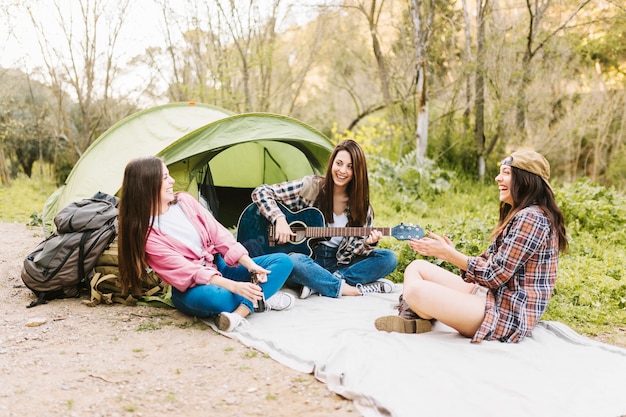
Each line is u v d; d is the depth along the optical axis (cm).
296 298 404
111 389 255
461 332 313
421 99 945
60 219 385
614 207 634
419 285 310
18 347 305
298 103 1464
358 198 402
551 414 232
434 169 944
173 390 255
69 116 1255
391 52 1141
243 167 608
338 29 1266
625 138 1048
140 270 351
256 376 271
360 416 234
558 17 970
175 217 357
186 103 589
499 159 998
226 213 586
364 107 1354
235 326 329
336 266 428
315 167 567
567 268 480
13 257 530
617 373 272
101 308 376
